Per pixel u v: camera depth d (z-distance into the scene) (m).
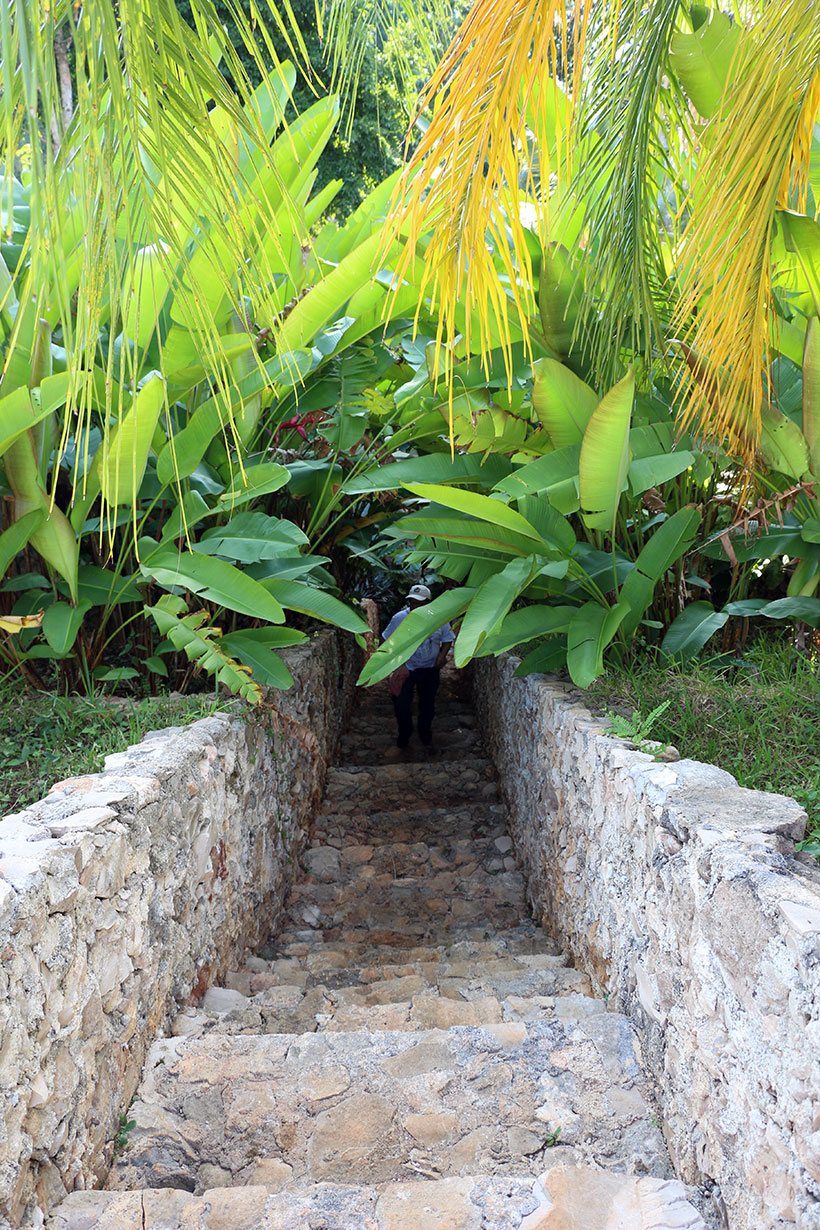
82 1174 2.07
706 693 3.56
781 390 3.88
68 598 4.17
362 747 8.34
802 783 2.90
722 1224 1.84
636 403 3.98
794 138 2.51
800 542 3.95
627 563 4.16
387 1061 2.50
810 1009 1.44
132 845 2.46
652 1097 2.36
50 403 3.30
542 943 4.13
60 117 1.49
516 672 4.43
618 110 2.96
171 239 1.67
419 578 9.17
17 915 1.76
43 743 3.52
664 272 3.51
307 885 5.18
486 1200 1.90
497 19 1.99
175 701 3.92
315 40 7.45
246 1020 3.01
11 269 3.73
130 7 1.49
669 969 2.22
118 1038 2.33
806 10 2.28
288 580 4.14
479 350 3.93
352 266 3.82
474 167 2.13
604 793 2.99
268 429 5.05
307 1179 2.18
